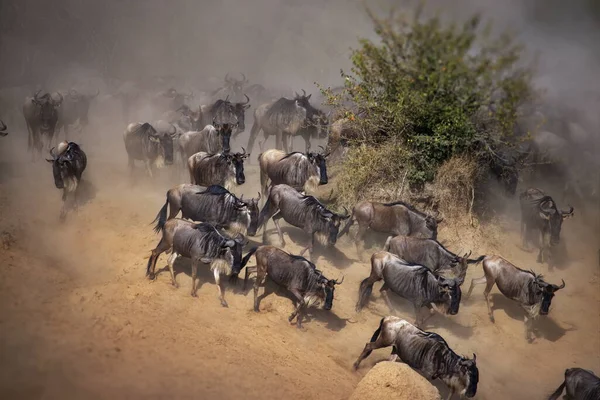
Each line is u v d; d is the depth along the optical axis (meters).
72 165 67.25
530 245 78.44
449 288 55.72
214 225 59.38
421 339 48.75
